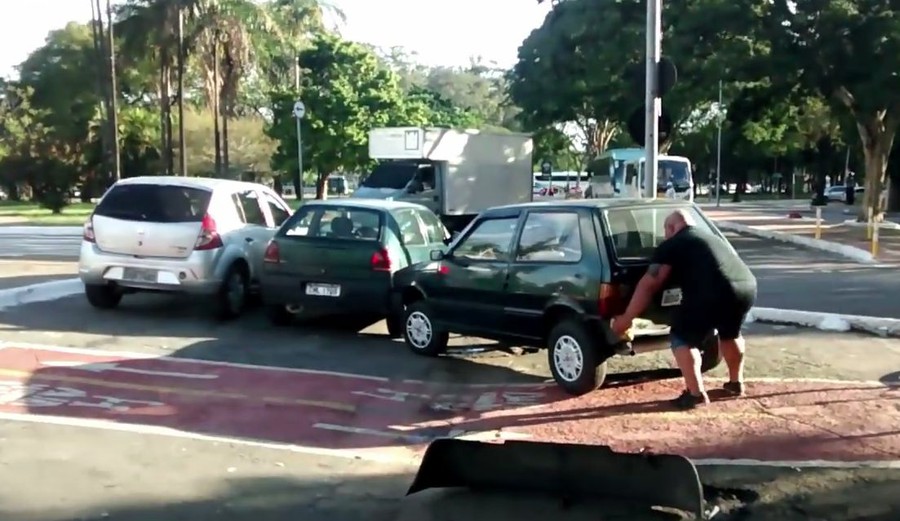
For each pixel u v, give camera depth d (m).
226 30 38.22
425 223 12.48
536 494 6.28
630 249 8.79
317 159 48.16
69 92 52.38
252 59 39.81
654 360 10.34
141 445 7.21
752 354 10.62
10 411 8.05
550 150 62.41
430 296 10.45
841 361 10.26
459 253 10.17
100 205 12.79
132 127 51.84
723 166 81.12
